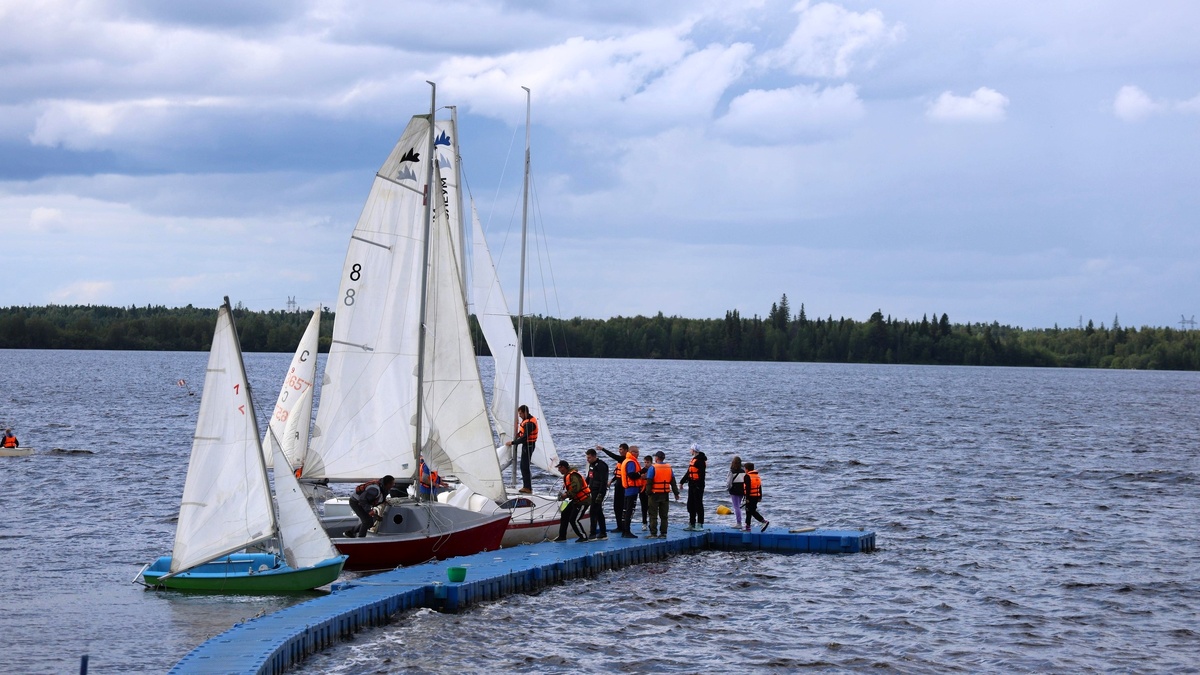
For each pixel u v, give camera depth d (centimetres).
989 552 4250
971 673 2750
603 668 2711
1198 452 8838
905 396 18212
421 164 3541
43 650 2725
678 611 3225
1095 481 6675
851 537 4131
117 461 6838
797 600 3406
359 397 3534
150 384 16912
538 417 4547
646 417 11838
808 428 10756
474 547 3622
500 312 4597
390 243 3531
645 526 4091
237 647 2491
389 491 3525
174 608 3111
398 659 2684
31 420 10012
